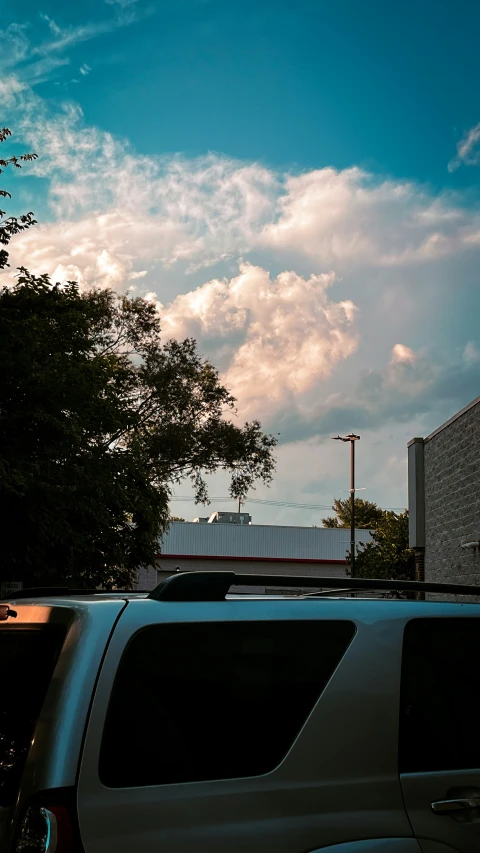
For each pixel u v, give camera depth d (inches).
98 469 694.5
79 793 85.9
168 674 96.4
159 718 93.6
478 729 113.0
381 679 108.3
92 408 686.5
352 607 112.7
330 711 103.3
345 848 96.3
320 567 2228.1
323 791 98.6
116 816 86.8
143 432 1411.2
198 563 2150.6
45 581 688.4
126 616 97.2
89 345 724.0
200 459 1470.2
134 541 808.9
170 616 99.7
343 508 3799.2
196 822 90.5
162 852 87.4
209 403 1507.1
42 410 595.5
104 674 92.3
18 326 621.6
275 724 99.9
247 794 94.4
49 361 634.2
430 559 751.1
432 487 749.9
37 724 90.1
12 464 582.2
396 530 1350.9
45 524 634.2
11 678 100.9
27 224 592.7
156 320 1489.9
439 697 112.3
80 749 87.7
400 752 105.4
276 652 104.1
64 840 83.5
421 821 102.3
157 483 1423.5
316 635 107.7
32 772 86.8
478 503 618.8
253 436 1507.1
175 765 92.5
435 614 117.6
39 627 101.6
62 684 91.0
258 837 92.5
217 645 101.0
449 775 107.0
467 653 118.0
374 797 101.1
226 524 2386.8
